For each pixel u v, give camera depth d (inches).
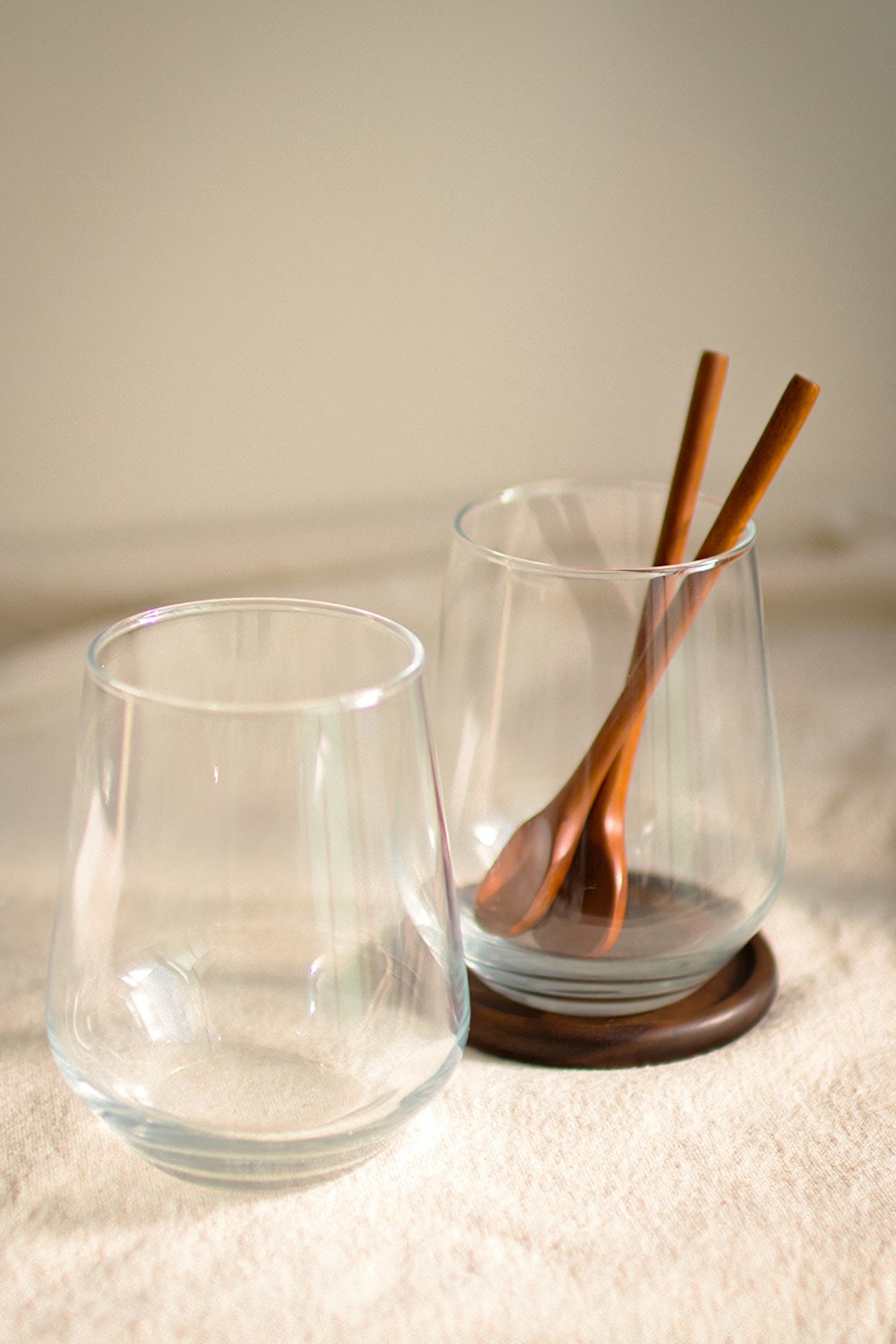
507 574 23.4
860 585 38.1
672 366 41.1
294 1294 20.9
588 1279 21.0
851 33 38.1
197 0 35.5
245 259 38.2
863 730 32.3
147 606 38.7
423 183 38.2
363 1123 20.8
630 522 25.3
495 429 41.1
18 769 31.6
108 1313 20.6
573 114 38.0
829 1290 20.9
